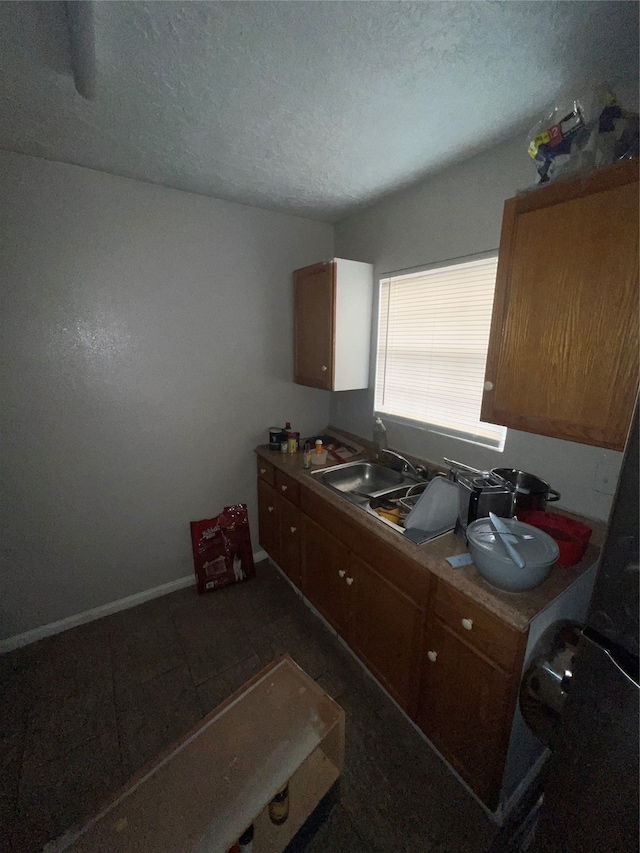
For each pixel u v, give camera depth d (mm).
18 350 1715
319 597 2025
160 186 1892
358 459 2250
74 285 1779
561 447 1417
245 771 996
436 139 1434
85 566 2070
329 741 1152
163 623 2094
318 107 1228
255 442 2520
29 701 1640
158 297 2000
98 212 1769
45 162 1619
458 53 982
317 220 2424
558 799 847
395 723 1550
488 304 1619
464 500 1360
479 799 1256
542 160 1070
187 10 848
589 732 756
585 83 1094
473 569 1211
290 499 2174
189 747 1051
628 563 659
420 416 2037
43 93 1158
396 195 1980
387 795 1304
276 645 1939
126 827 892
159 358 2070
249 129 1364
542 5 835
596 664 725
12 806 1276
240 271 2223
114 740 1482
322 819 1062
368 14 860
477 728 1194
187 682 1731
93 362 1895
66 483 1938
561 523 1284
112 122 1323
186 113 1265
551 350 1064
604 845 726
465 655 1196
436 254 1812
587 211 943
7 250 1616
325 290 2102
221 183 1856
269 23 886
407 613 1407
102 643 1955
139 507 2174
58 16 874
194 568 2402
